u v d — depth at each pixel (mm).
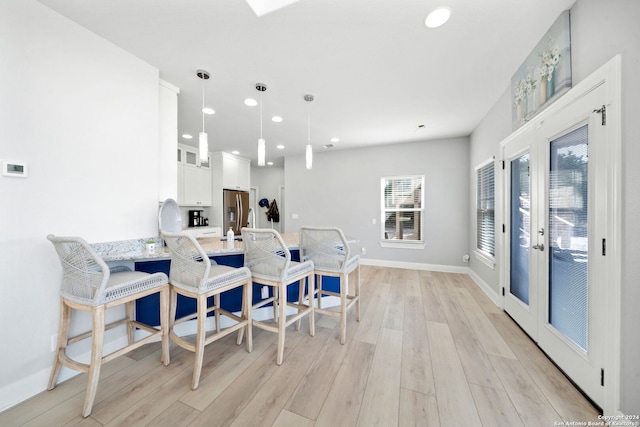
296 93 2697
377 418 1310
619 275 1231
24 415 1327
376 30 1756
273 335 2209
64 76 1626
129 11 1580
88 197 1747
